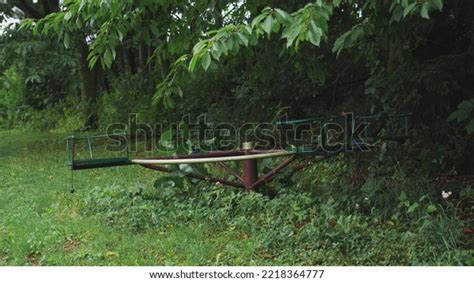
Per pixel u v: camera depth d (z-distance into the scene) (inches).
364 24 182.5
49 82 759.1
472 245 178.2
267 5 193.8
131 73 676.1
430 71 268.8
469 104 219.8
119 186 274.2
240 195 236.5
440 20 272.5
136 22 199.6
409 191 224.7
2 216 244.5
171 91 220.1
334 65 377.4
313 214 219.3
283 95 399.9
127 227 218.1
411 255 172.2
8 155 469.1
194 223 221.0
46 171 372.2
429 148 275.9
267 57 232.1
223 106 430.3
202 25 207.3
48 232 212.4
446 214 201.6
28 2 524.7
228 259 182.2
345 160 274.1
